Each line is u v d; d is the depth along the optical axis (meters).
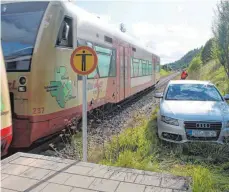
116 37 11.35
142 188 3.65
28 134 5.75
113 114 11.08
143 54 18.56
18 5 6.34
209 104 7.10
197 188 3.92
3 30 6.14
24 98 5.76
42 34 6.02
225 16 13.10
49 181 3.85
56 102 6.34
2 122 4.30
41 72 5.89
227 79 15.19
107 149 5.73
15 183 3.78
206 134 6.15
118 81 11.77
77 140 6.79
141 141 6.06
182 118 6.29
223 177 4.64
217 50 14.19
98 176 4.00
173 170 4.92
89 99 8.24
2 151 4.46
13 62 5.86
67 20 6.81
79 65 4.84
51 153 6.13
